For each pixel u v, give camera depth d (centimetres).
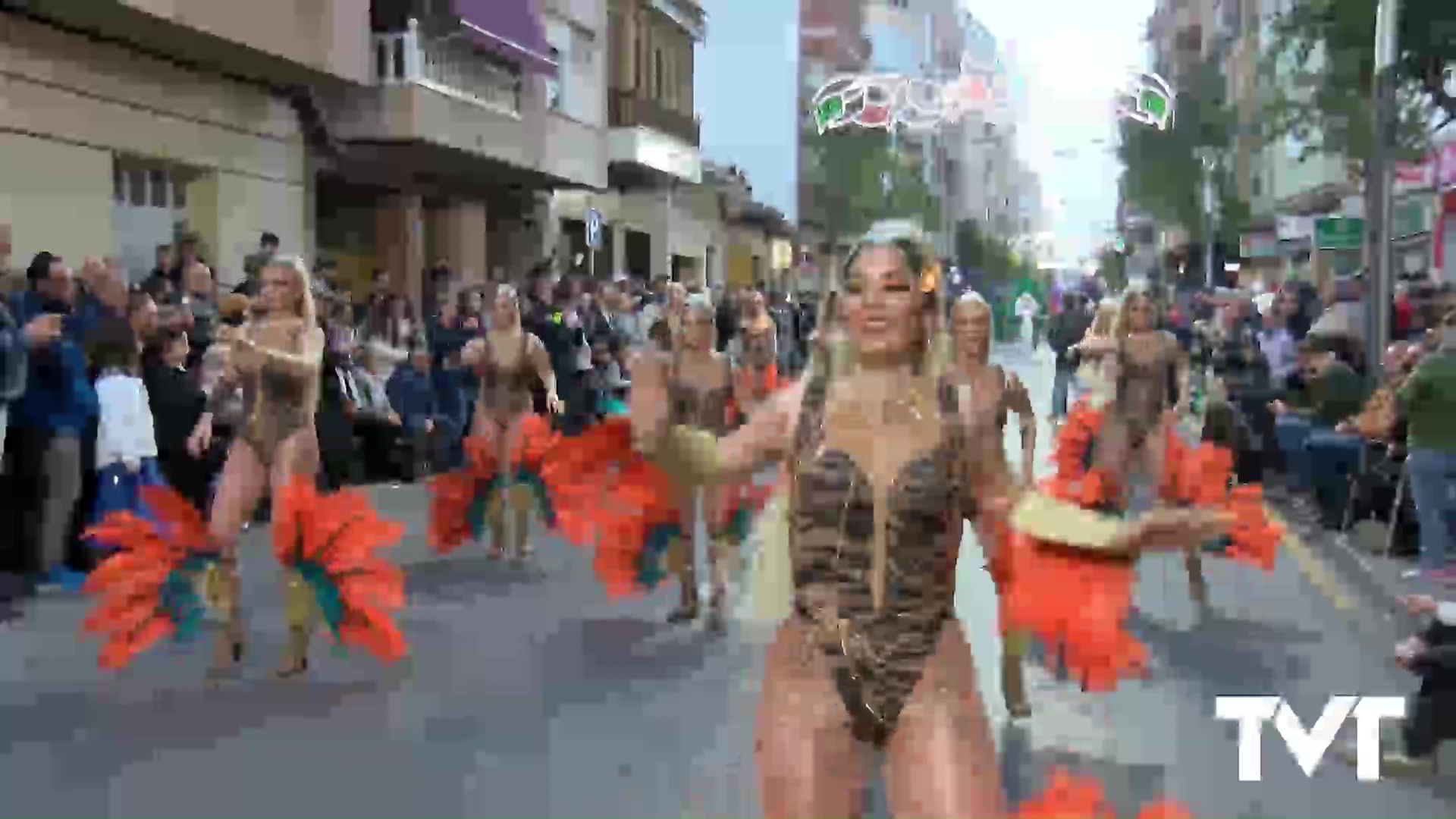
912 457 383
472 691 805
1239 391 1778
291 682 825
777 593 422
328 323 1625
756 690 804
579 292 2411
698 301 973
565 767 666
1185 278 5769
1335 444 1355
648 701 781
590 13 3622
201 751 693
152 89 1933
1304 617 1012
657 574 964
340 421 1600
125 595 806
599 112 3694
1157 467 998
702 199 5059
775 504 427
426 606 1044
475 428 1206
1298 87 3541
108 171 1850
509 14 2786
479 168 2850
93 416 1131
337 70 2161
